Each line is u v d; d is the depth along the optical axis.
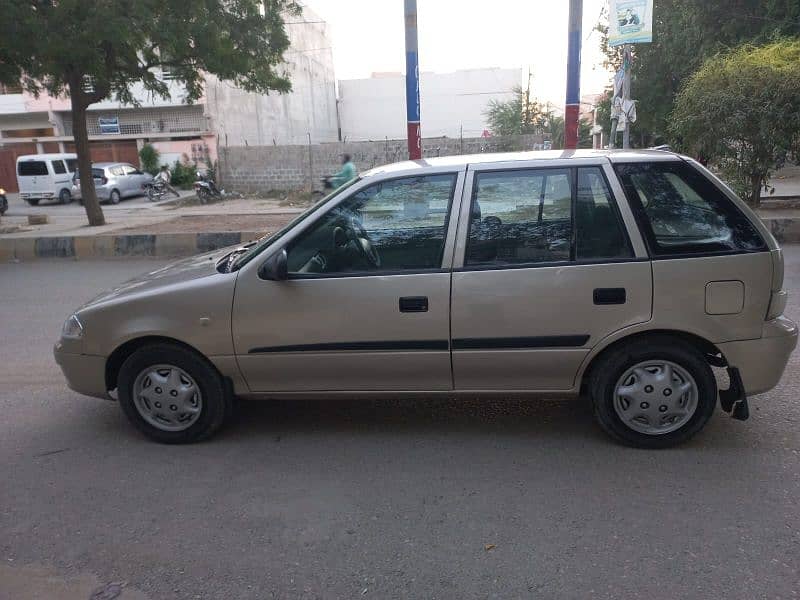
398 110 58.69
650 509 3.22
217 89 34.00
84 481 3.70
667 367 3.72
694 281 3.60
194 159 33.72
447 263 3.74
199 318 3.91
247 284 3.87
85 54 12.99
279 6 16.34
